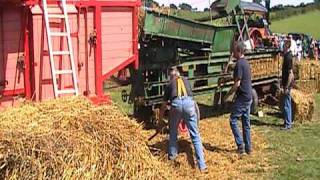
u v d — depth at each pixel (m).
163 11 11.38
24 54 6.95
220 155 8.44
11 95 6.87
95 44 7.67
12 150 5.02
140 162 5.75
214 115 11.98
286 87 10.76
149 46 10.53
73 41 7.46
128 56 8.22
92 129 5.69
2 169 4.94
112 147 5.60
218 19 13.70
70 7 7.33
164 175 6.02
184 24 10.82
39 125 5.57
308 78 16.39
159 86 10.52
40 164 4.99
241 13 14.18
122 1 8.00
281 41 22.05
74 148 5.27
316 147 9.20
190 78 11.18
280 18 57.91
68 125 5.66
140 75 10.45
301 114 11.42
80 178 5.12
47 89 7.23
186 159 7.88
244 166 7.97
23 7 6.84
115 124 5.91
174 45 10.90
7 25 6.73
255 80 13.08
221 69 12.12
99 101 7.79
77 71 7.55
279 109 12.59
